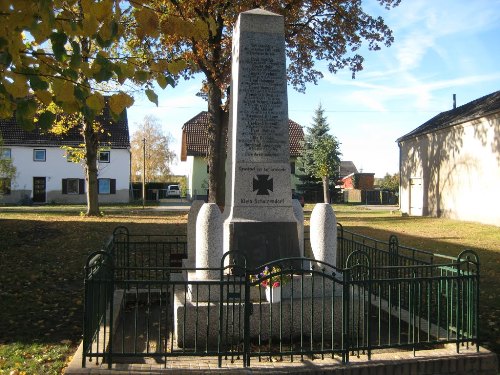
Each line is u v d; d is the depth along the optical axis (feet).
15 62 11.76
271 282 18.52
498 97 82.17
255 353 17.44
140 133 242.58
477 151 79.97
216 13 61.98
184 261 29.91
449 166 89.20
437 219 88.74
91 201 83.92
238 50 25.41
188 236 30.19
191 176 177.58
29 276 34.73
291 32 71.87
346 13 69.62
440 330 21.47
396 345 18.24
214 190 72.54
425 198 99.25
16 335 22.33
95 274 18.04
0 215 83.87
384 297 27.27
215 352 17.10
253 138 25.18
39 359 19.20
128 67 13.09
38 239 51.93
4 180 122.72
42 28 11.39
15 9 11.12
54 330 23.26
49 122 12.34
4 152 131.85
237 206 24.70
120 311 24.31
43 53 12.66
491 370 18.22
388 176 213.05
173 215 93.91
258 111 25.29
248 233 24.17
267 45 25.53
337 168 168.86
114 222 71.61
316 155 159.43
